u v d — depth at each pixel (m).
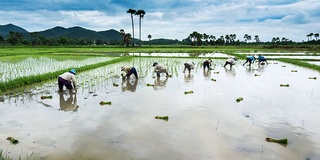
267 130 6.02
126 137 5.56
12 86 10.84
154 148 5.03
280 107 8.02
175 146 5.12
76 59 25.14
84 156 4.71
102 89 10.95
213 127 6.18
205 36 112.56
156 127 6.17
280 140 5.28
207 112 7.44
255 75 15.06
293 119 6.84
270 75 15.32
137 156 4.70
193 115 7.14
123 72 16.34
